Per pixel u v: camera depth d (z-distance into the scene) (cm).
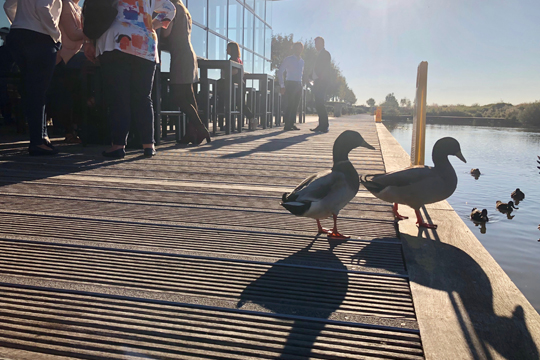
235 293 181
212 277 197
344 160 261
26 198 331
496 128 2644
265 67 1942
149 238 247
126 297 174
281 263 215
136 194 354
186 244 239
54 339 142
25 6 491
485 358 134
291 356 137
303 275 201
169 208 315
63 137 807
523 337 146
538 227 371
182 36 684
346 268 211
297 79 1151
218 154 605
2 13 769
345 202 252
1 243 232
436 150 279
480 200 483
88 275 195
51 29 503
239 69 1008
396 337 149
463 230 274
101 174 434
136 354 136
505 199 488
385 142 810
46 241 237
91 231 257
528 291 232
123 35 507
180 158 557
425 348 139
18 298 171
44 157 531
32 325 151
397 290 186
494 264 215
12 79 771
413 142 505
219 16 1366
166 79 845
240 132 1030
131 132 656
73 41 599
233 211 311
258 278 197
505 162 805
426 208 334
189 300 173
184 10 679
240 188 386
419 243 248
